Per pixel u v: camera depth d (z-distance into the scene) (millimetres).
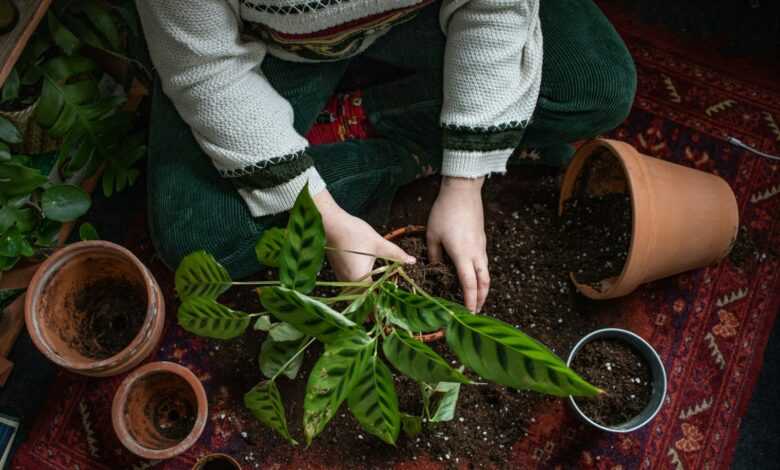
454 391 1132
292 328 1032
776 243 1518
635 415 1340
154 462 1402
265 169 1134
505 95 1165
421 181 1537
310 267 864
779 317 1481
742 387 1442
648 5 1646
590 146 1331
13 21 1104
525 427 1410
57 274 1262
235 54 1088
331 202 1183
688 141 1580
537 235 1475
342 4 1008
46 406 1443
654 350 1351
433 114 1326
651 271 1338
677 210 1278
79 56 1271
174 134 1252
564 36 1243
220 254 1281
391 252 1159
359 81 1411
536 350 743
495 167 1239
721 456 1407
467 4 1129
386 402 858
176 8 1007
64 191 1285
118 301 1395
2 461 1400
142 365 1394
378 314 911
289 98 1258
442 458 1398
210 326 997
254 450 1407
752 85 1593
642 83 1613
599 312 1471
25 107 1244
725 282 1499
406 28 1243
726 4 1636
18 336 1478
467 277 1191
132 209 1552
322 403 800
